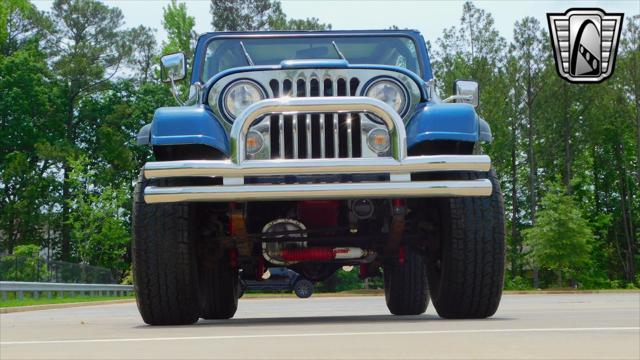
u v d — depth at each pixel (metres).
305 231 6.16
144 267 5.84
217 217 6.24
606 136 66.00
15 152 61.09
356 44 7.32
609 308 10.95
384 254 6.78
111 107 65.94
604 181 68.38
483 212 5.88
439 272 6.48
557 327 4.82
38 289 25.28
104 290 34.38
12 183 61.41
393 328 4.82
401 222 6.02
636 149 65.88
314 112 5.52
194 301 6.01
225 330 5.05
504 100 59.25
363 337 4.00
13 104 62.06
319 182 5.51
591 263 55.97
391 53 7.30
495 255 5.89
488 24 59.09
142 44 69.75
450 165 5.47
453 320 6.01
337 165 5.43
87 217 54.03
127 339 4.32
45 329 6.22
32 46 65.94
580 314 7.93
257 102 5.50
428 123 5.69
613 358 2.89
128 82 66.81
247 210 6.23
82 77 64.62
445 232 5.94
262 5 63.62
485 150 60.09
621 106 62.34
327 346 3.51
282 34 7.33
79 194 54.31
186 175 5.46
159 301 5.95
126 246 55.16
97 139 65.19
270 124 5.59
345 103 5.50
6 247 61.59
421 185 5.46
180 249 5.80
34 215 60.69
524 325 5.11
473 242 5.86
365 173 5.50
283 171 5.43
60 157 60.78
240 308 15.20
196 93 6.90
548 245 49.69
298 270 7.21
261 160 5.45
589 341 3.63
